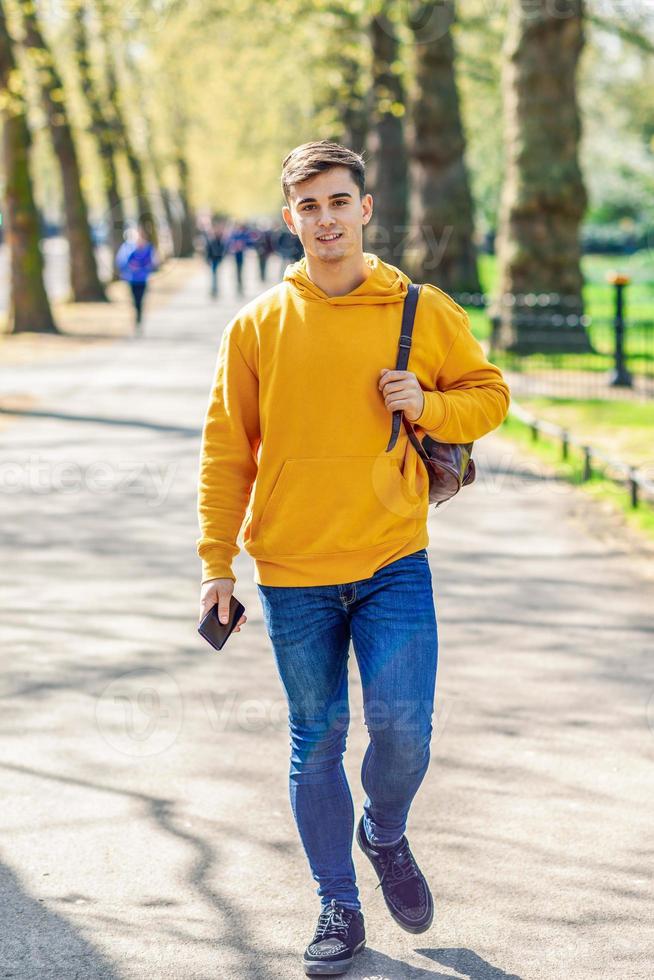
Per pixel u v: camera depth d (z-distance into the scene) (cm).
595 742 504
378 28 2931
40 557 827
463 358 354
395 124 3105
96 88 3997
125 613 697
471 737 511
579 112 1950
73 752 500
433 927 366
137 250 2464
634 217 6041
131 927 367
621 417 1344
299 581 343
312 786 353
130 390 1655
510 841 419
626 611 686
